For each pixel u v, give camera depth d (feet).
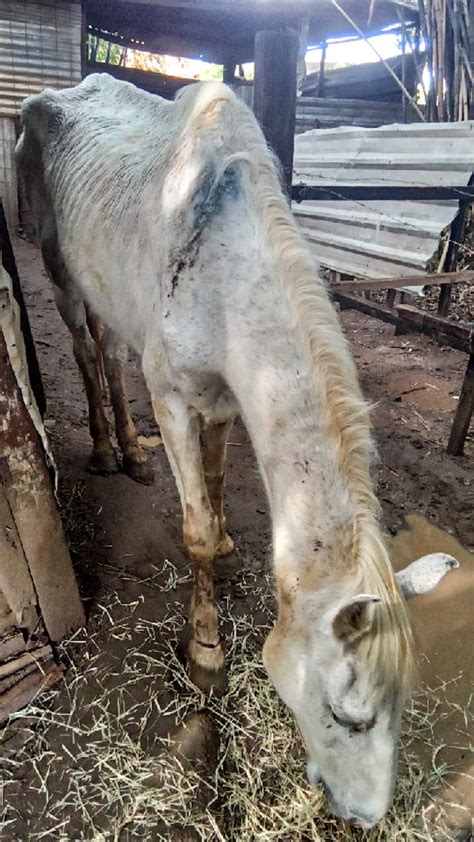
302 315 5.13
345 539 4.62
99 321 10.58
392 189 13.12
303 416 4.99
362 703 4.23
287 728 6.48
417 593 4.52
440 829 5.77
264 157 5.88
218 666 6.87
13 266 9.16
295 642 4.71
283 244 5.34
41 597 6.78
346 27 29.71
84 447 10.82
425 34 26.37
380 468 11.16
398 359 16.34
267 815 5.75
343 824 5.65
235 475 10.69
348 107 31.96
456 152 16.85
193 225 5.74
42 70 23.31
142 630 7.42
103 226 7.50
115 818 5.61
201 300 5.71
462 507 10.22
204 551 6.59
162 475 10.33
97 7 12.37
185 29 14.64
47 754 6.06
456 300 20.36
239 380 5.60
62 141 8.99
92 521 8.98
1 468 6.16
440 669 7.45
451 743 6.60
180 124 6.76
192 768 6.04
